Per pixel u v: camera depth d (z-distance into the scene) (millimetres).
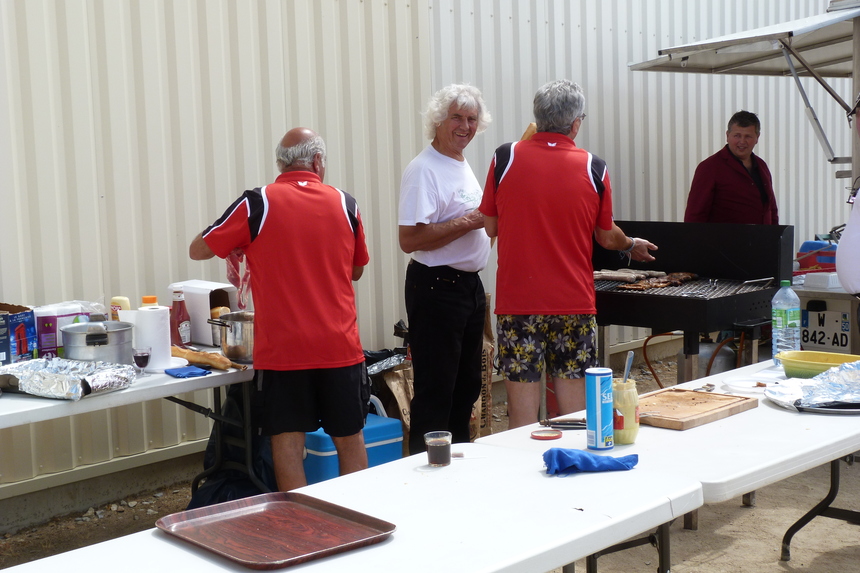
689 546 3436
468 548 1424
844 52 5762
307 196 2990
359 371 3111
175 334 3490
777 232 4398
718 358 4586
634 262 5105
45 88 3664
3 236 3580
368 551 1427
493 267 5656
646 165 6742
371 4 4840
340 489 1775
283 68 4484
